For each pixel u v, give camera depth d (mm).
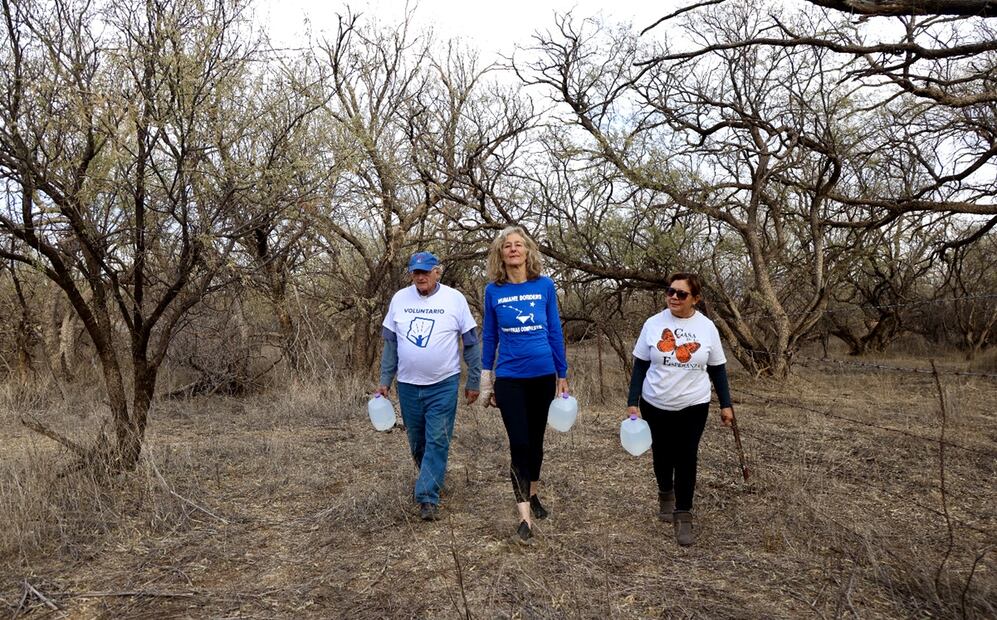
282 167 5047
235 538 4148
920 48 6398
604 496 4883
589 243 11312
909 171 12852
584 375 11047
